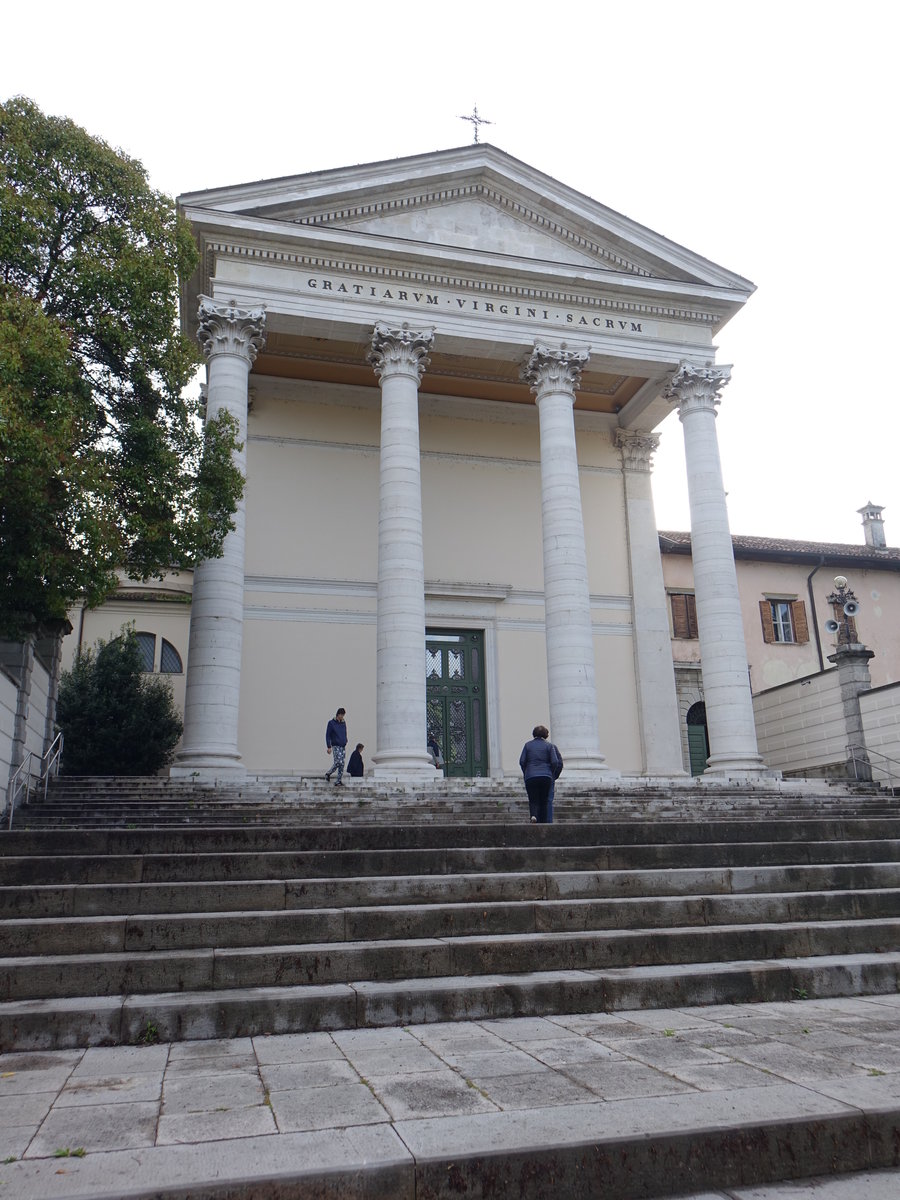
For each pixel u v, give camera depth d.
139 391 15.50
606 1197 4.24
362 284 22.08
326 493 25.30
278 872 9.13
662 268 24.45
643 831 11.34
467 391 27.12
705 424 23.75
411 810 15.33
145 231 15.26
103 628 26.02
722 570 22.45
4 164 13.96
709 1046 6.03
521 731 25.14
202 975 7.14
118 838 9.77
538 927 8.52
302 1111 4.76
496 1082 5.23
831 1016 6.98
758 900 9.27
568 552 21.34
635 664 26.42
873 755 22.92
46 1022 6.26
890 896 9.73
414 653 19.72
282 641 23.91
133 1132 4.47
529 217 24.05
